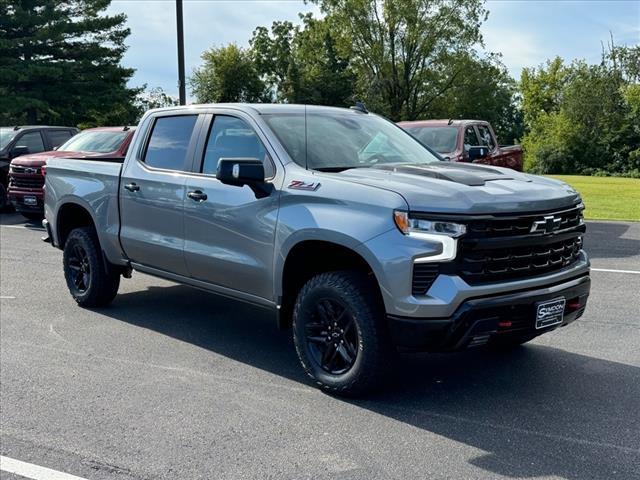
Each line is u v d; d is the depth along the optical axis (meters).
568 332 6.00
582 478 3.40
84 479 3.46
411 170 4.73
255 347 5.71
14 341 5.87
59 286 8.10
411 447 3.78
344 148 5.18
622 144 51.75
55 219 7.16
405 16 52.06
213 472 3.52
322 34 64.62
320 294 4.49
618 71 54.31
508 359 5.30
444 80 54.59
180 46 16.98
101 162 6.80
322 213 4.39
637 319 6.39
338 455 3.69
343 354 4.48
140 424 4.14
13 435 4.00
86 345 5.76
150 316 6.71
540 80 71.62
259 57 70.25
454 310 3.91
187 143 5.72
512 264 4.14
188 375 5.01
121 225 6.29
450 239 3.90
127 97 42.59
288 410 4.33
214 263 5.27
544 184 4.58
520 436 3.90
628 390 4.62
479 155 6.86
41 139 16.05
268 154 4.98
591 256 9.62
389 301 4.04
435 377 4.91
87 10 40.28
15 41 37.81
